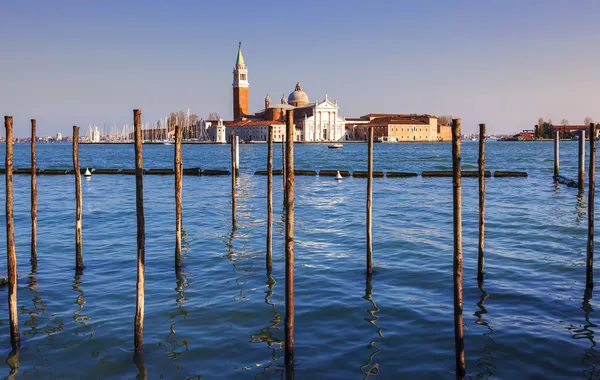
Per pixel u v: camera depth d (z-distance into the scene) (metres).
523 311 16.59
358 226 31.84
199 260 23.50
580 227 30.19
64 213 38.00
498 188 53.28
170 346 14.38
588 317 16.02
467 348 13.98
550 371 12.75
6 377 12.85
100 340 14.77
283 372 12.91
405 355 13.66
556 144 61.41
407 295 18.33
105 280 20.44
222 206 41.59
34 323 16.02
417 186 56.78
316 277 20.62
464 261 22.72
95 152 186.38
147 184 60.66
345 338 14.75
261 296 18.39
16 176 71.69
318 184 60.16
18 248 25.98
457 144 13.18
